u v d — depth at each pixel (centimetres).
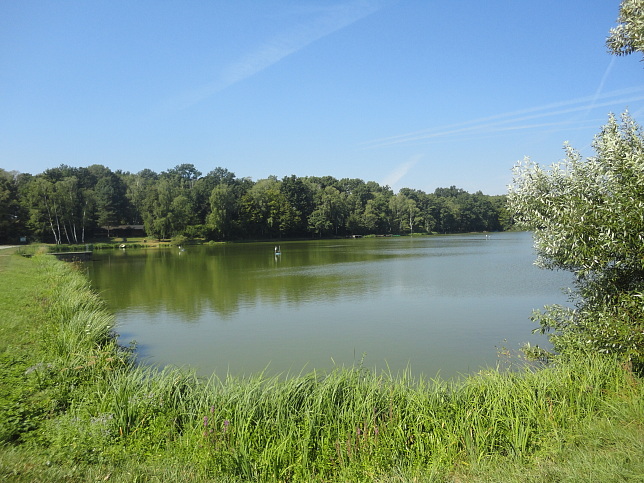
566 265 899
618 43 783
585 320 853
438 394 695
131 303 2247
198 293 2541
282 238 10550
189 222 9738
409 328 1622
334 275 3303
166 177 14375
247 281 3023
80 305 1529
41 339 1098
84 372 856
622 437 544
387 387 739
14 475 473
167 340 1509
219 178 13588
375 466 540
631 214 693
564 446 562
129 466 525
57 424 638
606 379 713
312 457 576
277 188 11256
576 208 788
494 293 2391
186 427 633
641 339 686
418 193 14788
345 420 629
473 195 15300
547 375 748
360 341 1453
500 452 587
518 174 912
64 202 7725
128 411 649
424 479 503
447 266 3866
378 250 6322
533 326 1627
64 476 486
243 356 1316
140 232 10019
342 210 11150
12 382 794
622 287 807
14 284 2045
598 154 838
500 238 10475
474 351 1316
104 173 12900
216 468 535
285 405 666
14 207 7600
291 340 1483
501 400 661
